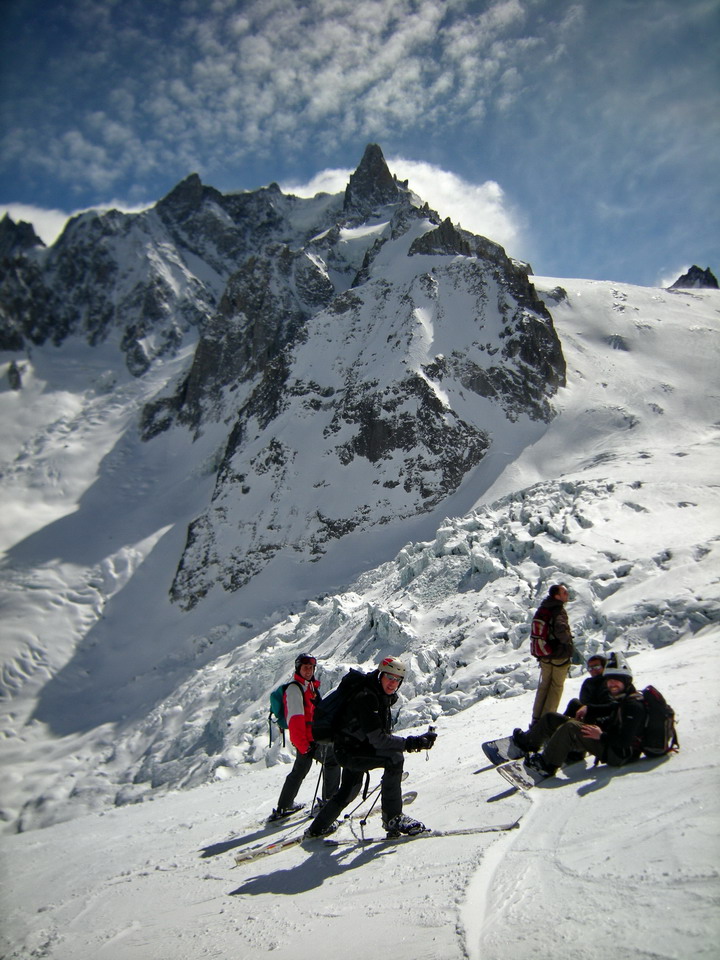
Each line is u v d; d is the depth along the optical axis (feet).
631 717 17.37
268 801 30.07
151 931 15.19
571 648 22.90
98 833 34.73
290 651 83.20
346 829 19.83
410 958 10.09
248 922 13.99
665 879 10.18
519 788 17.87
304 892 15.02
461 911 11.30
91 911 18.67
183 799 42.37
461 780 21.81
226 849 21.75
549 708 23.08
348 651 66.39
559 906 10.43
